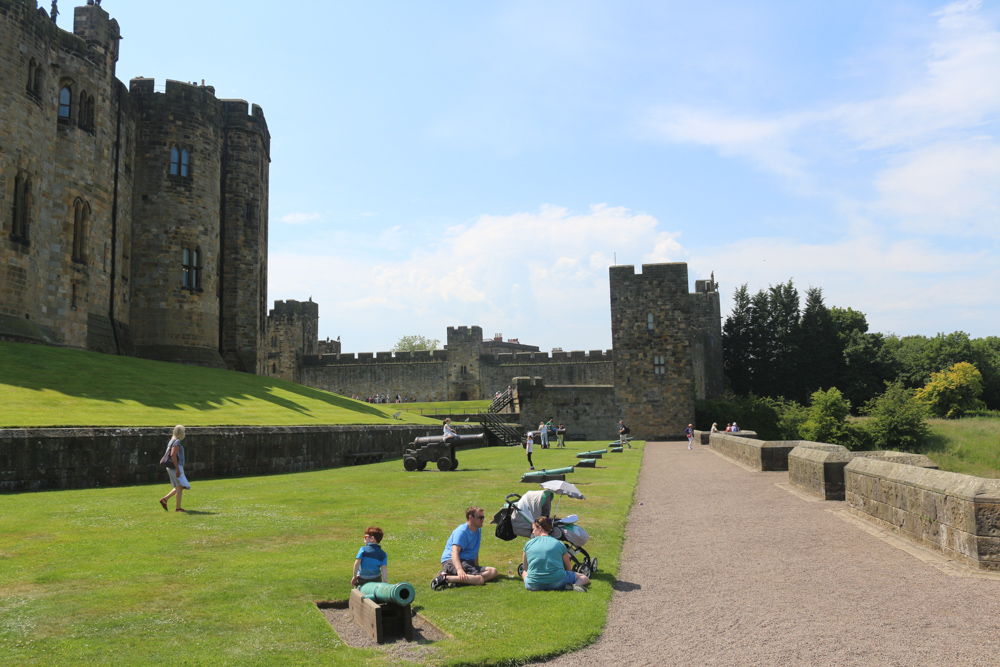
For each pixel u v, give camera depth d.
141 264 41.78
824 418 63.12
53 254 33.78
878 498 11.73
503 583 8.93
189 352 42.19
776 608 7.72
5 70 29.78
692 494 17.55
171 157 43.00
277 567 9.38
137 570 9.14
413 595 6.96
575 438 56.53
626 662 6.30
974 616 7.14
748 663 6.18
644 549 11.08
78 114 35.56
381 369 75.81
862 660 6.15
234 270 47.59
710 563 9.95
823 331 81.81
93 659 6.18
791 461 17.67
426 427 36.44
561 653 6.52
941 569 8.94
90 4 37.62
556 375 72.75
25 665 6.02
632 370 57.69
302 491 17.73
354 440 29.94
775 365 81.62
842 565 9.45
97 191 37.31
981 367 88.31
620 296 58.34
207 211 44.06
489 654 6.41
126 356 37.06
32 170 31.23
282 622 7.20
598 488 18.73
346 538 11.45
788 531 11.95
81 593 8.09
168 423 22.98
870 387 79.50
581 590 8.48
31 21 31.27
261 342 50.00
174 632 6.88
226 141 48.31
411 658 6.33
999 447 59.91
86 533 11.56
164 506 13.87
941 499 9.66
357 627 7.30
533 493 10.47
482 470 24.69
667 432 56.88
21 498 15.90
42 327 32.62
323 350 99.56
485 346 106.44
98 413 22.53
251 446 24.11
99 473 19.56
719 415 62.25
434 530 12.25
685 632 7.05
